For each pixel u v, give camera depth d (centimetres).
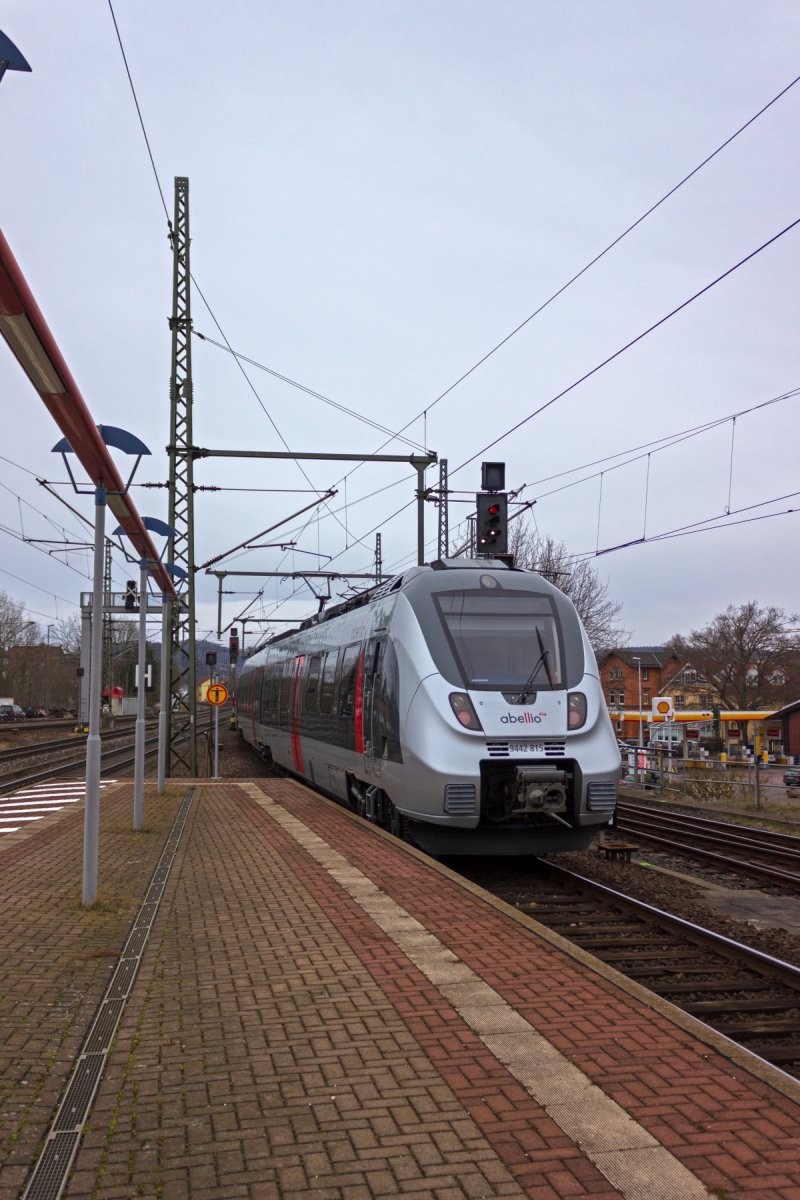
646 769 2767
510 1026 495
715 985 702
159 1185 340
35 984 574
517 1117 389
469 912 756
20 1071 441
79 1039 484
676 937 841
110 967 613
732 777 2631
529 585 1188
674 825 1770
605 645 4419
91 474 821
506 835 1073
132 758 3228
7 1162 356
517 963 611
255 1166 353
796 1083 422
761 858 1379
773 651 6625
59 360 605
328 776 1652
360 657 1370
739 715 5803
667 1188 336
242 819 1366
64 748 3906
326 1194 334
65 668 9988
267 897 816
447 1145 367
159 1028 496
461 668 1086
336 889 847
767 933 885
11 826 1320
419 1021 503
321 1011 520
